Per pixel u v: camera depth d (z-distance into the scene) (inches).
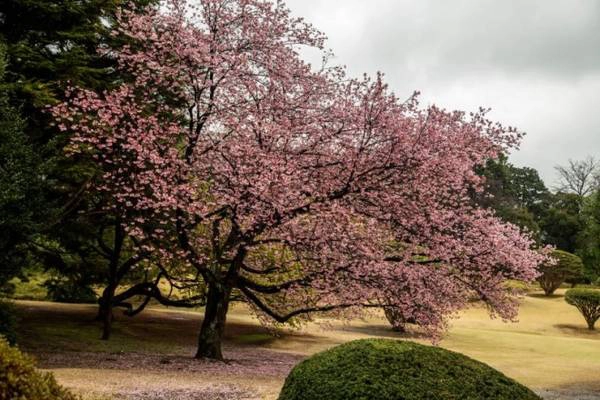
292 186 510.6
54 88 547.2
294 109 568.1
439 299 553.9
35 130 574.2
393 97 504.7
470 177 549.3
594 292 1274.6
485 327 1255.5
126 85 550.3
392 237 567.5
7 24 550.3
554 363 740.7
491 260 529.0
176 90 590.9
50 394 140.4
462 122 524.1
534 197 3206.2
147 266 762.8
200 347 590.6
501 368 689.0
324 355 237.5
